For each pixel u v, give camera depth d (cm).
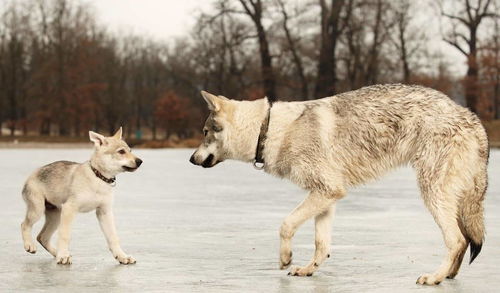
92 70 7769
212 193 1546
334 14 5728
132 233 959
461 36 6356
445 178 666
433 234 948
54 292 598
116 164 751
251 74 6738
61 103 7600
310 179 712
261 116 745
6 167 2439
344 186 722
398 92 708
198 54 7144
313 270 682
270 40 6072
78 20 7875
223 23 6500
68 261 739
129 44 9169
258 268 716
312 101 743
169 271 697
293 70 6462
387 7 5856
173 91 8288
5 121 8675
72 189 751
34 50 7975
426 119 682
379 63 6162
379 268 714
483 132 679
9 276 670
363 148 711
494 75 6625
